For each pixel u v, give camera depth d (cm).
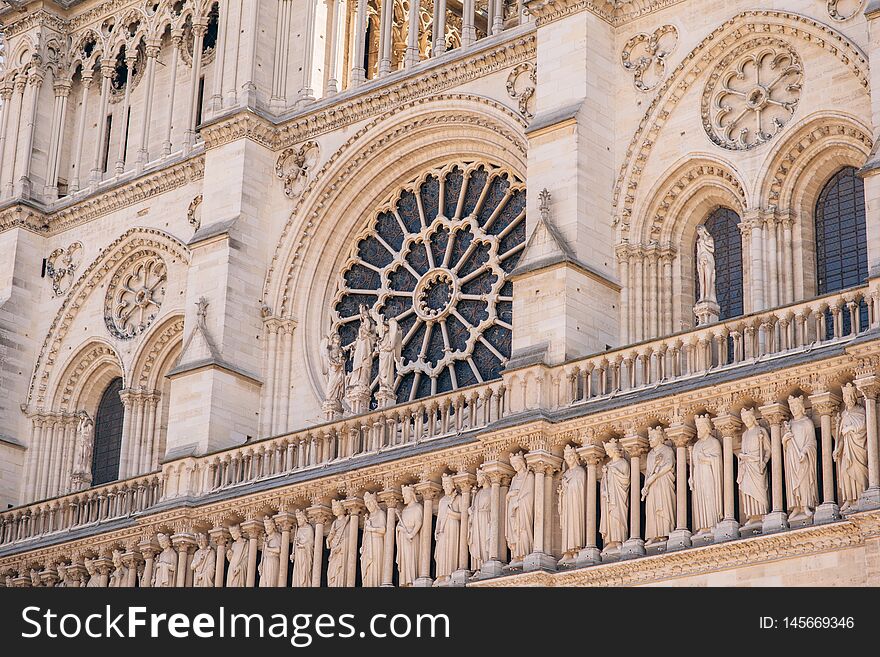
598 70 6131
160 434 7400
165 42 7975
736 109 5897
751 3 5891
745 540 5028
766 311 5288
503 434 5662
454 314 6631
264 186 7119
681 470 5300
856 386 4950
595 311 5862
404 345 6725
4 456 7588
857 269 5619
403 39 7531
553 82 6159
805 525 4969
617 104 6147
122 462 7356
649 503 5338
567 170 5969
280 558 6259
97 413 7719
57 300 7800
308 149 7094
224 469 6569
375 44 7556
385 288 6850
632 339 5903
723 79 5950
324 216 7012
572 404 5634
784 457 5088
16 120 8106
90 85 8162
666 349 5494
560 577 5428
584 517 5500
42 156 8056
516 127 6431
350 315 6975
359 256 7025
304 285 7006
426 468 5897
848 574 4853
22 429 7688
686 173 5962
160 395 7456
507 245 6569
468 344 6519
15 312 7762
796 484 5022
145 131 7800
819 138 5703
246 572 6344
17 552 7125
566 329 5738
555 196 5978
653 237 6006
